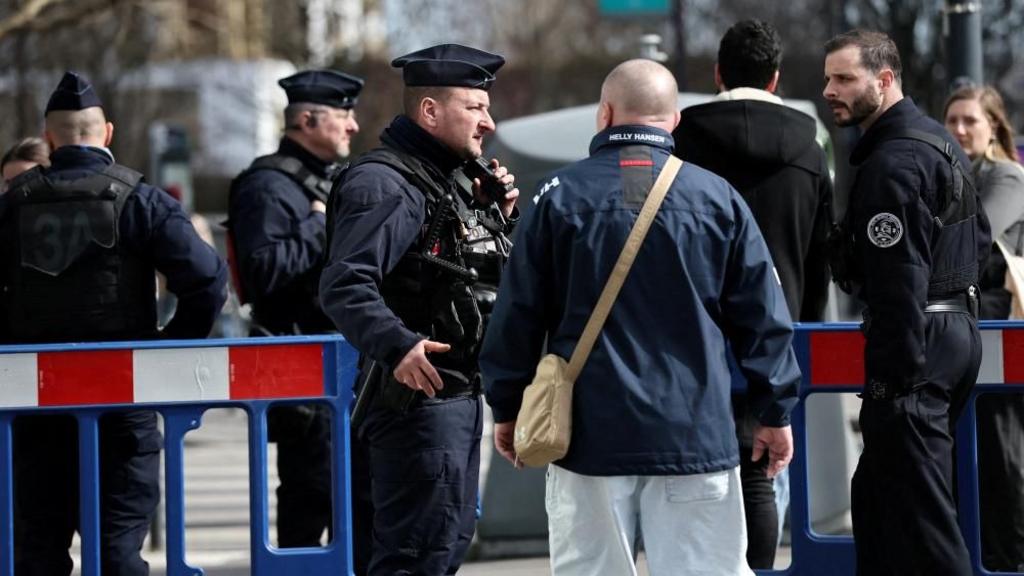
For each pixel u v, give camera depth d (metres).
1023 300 8.00
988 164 8.35
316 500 8.20
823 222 7.40
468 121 6.25
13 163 9.16
